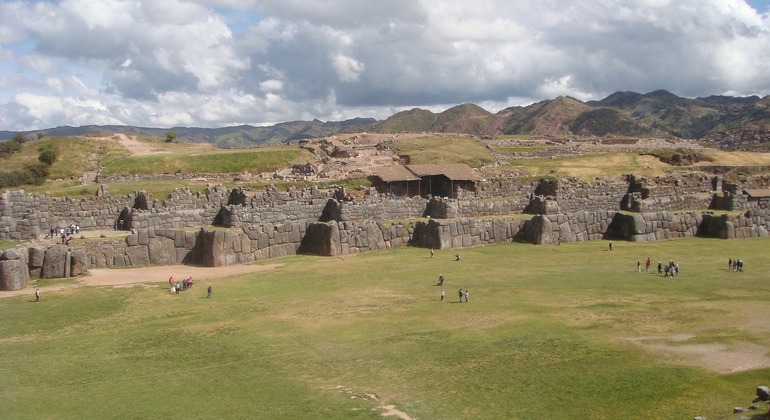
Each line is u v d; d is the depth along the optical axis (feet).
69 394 102.53
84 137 492.95
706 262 210.18
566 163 429.79
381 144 452.76
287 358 118.83
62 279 185.57
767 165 437.58
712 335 122.62
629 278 184.34
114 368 114.93
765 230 269.03
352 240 236.43
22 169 387.96
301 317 145.89
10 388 105.50
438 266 208.23
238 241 216.74
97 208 242.78
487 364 112.06
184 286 175.63
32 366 116.16
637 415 88.58
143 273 196.44
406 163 403.13
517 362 112.27
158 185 331.77
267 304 158.61
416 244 251.39
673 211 284.82
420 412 93.09
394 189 332.60
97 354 122.52
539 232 253.85
